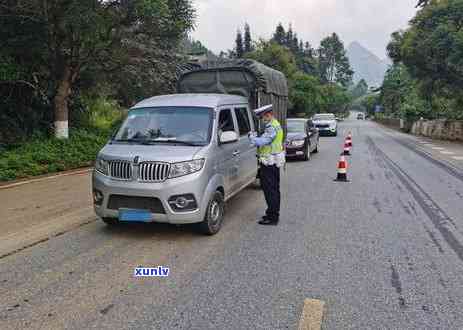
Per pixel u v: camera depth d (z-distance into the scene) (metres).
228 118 7.09
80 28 12.55
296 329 3.48
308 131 16.30
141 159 5.54
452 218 7.09
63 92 14.71
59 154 13.04
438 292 4.20
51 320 3.60
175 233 6.08
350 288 4.27
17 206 7.70
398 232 6.25
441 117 37.31
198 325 3.53
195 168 5.59
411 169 13.13
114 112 21.33
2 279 4.43
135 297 4.04
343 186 10.09
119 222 6.57
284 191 9.45
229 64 11.09
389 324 3.57
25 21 12.54
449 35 23.11
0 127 14.15
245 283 4.36
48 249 5.37
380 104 93.56
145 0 12.84
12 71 12.91
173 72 19.02
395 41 30.06
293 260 5.04
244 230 6.30
